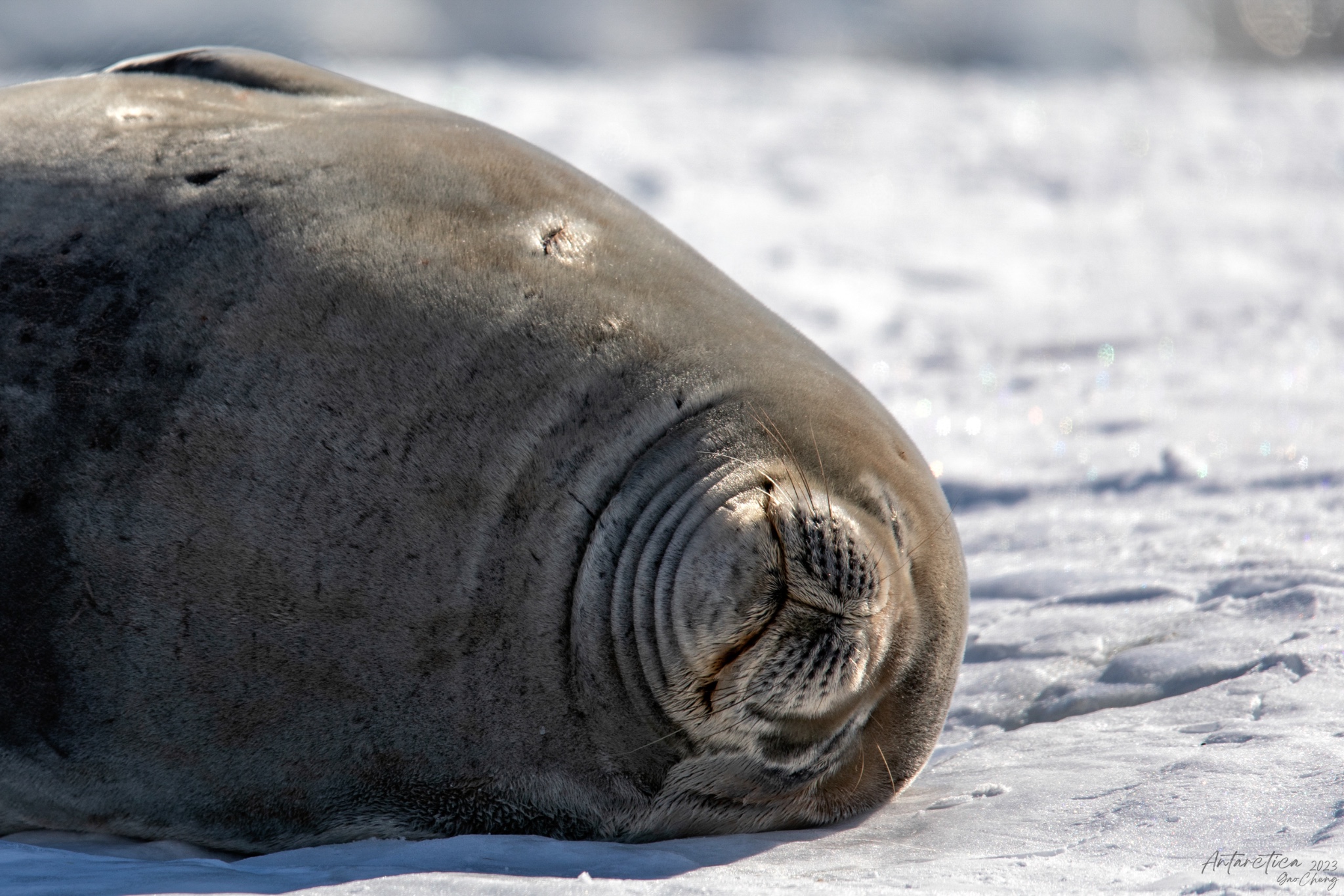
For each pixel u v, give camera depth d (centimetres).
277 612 1002
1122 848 880
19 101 1181
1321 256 3700
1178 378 2600
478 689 1006
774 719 997
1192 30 10700
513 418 1007
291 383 1012
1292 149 5303
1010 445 2242
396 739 1018
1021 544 1758
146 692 1017
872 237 3984
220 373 1016
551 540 995
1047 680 1290
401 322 1026
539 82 6662
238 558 1000
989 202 4512
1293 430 2198
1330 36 10800
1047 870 851
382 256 1050
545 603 995
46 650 1020
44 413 1020
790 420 1033
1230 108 6306
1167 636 1344
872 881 848
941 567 1103
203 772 1033
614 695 998
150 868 938
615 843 1030
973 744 1197
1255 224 4122
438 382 1012
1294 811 900
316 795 1036
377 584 997
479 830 1040
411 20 9288
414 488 998
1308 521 1738
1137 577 1554
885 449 1087
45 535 1012
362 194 1088
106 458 1011
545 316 1039
